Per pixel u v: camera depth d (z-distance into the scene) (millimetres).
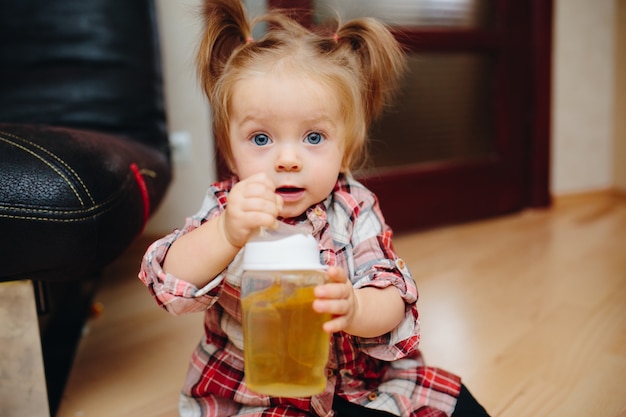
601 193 2484
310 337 584
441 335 1134
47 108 1272
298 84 672
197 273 658
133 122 1346
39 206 704
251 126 683
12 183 704
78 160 764
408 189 1961
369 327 664
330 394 750
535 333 1129
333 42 763
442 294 1361
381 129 1900
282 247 576
